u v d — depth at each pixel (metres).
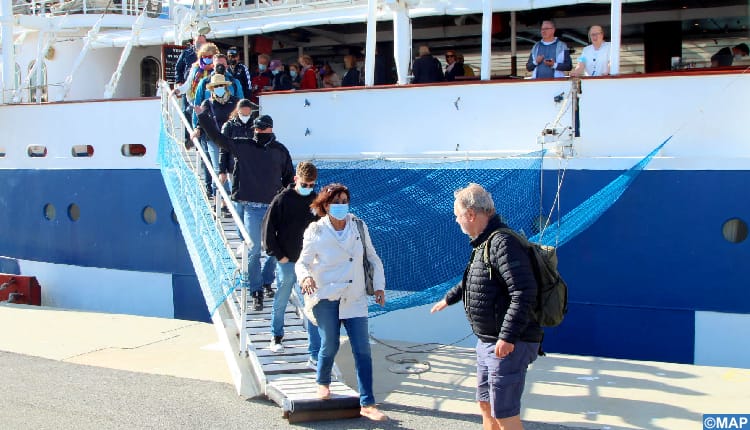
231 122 8.08
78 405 5.96
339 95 9.27
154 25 14.26
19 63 14.50
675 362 7.78
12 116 11.84
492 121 8.48
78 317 9.76
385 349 7.92
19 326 9.15
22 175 11.84
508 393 4.16
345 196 5.46
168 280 10.66
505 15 11.78
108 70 13.85
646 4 11.07
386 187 8.91
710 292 7.64
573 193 8.07
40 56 13.06
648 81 7.82
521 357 4.17
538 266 4.18
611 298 7.97
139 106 10.70
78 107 11.21
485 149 8.52
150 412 5.80
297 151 9.57
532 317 4.19
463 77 10.88
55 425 5.50
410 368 7.10
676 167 7.69
